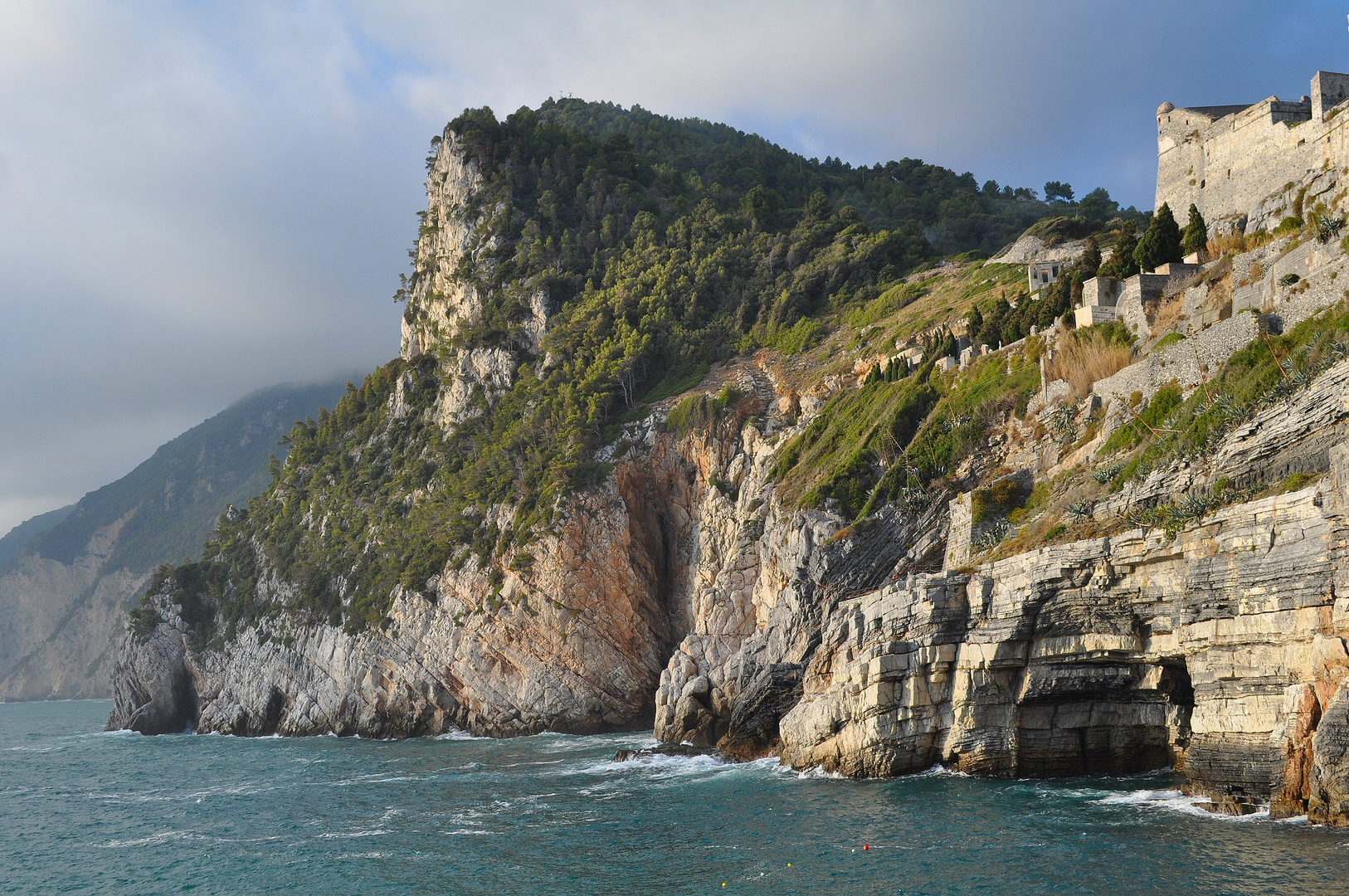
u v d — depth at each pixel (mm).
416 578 106500
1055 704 49188
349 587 117750
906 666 52375
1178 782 46625
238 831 55656
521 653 95688
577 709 93125
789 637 69188
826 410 90375
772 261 130625
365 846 49250
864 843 41031
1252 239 59688
